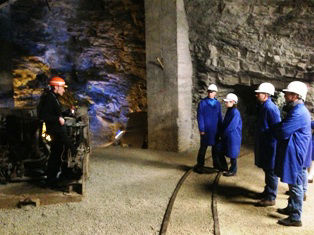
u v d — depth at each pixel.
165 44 8.33
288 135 4.43
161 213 5.08
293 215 4.63
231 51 8.33
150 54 8.58
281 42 7.72
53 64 13.38
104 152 8.49
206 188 6.09
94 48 11.93
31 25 12.90
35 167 6.23
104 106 12.83
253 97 8.93
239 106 9.09
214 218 4.85
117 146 9.38
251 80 8.40
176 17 8.08
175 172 7.00
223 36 8.27
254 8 7.75
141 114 11.00
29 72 14.12
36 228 4.61
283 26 7.59
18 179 5.84
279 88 8.16
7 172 5.82
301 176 4.52
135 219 4.89
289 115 4.43
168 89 8.48
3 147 5.89
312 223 4.75
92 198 5.58
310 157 4.71
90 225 4.71
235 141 6.49
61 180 5.61
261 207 5.27
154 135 8.84
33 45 13.32
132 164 7.52
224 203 5.43
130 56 11.09
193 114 9.12
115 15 10.80
